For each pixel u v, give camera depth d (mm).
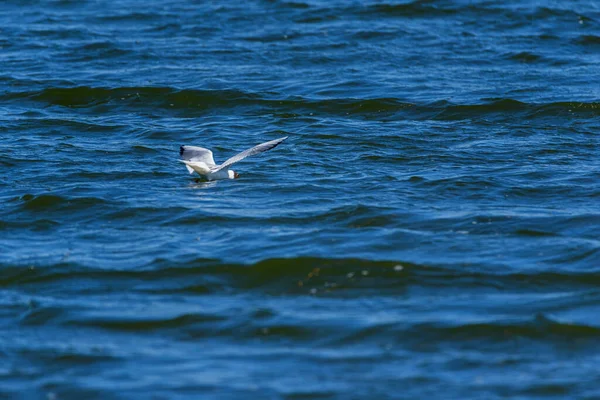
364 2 41031
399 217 21312
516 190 23219
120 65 34156
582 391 14742
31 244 20297
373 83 32125
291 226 20938
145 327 16750
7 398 14484
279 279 18547
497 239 20141
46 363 15523
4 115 29328
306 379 15055
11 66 33875
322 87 31797
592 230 20562
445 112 29547
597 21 39188
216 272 18812
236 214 21547
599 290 17922
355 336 16391
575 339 16234
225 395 14555
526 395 14664
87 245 20172
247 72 33312
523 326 16531
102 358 15672
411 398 14555
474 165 25031
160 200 22422
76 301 17734
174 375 15141
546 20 39219
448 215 21422
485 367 15461
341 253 19359
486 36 37469
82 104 30766
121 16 40000
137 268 18969
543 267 18828
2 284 18516
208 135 27766
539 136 27516
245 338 16391
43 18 39812
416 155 25891
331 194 22875
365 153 26031
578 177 24094
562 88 31531
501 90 31281
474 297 17766
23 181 23859
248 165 25109
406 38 37125
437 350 15977
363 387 14820
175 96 31000
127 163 25297
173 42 36750
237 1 41781
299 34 37531
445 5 40469
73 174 24344
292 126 28500
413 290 18109
